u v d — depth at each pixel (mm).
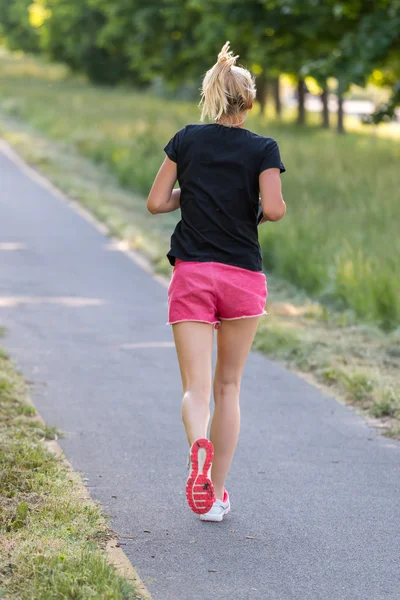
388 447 16594
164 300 29062
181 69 101938
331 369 21203
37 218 44844
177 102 118688
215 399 12719
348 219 36156
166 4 98500
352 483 14695
